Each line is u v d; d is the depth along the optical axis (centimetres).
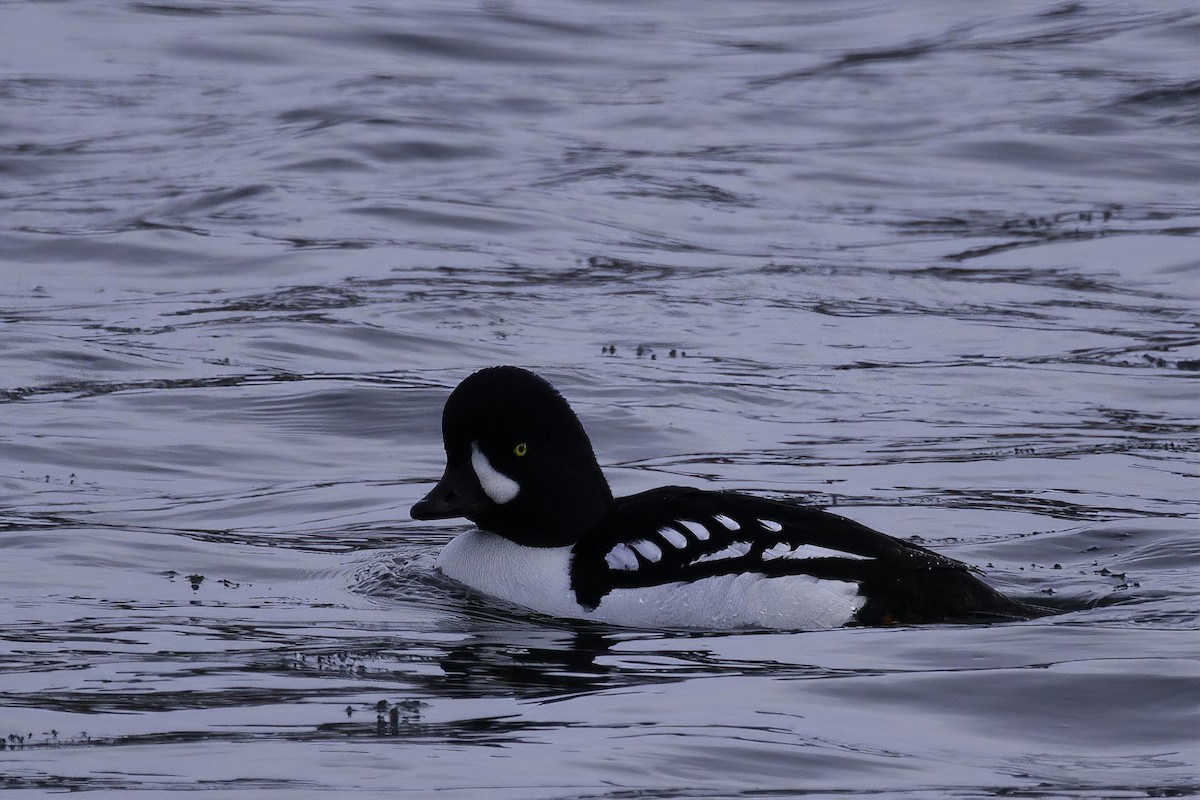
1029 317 1834
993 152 2667
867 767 670
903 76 3130
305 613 942
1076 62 3156
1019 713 739
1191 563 1035
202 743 684
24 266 2005
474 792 627
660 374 1570
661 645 880
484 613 955
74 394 1466
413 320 1744
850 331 1762
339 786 630
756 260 2084
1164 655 812
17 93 2956
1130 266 2072
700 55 3353
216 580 1010
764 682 788
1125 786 654
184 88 3020
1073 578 1001
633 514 990
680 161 2608
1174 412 1469
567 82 3127
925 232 2250
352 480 1270
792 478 1255
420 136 2662
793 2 3825
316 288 1886
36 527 1103
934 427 1416
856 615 907
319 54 3241
